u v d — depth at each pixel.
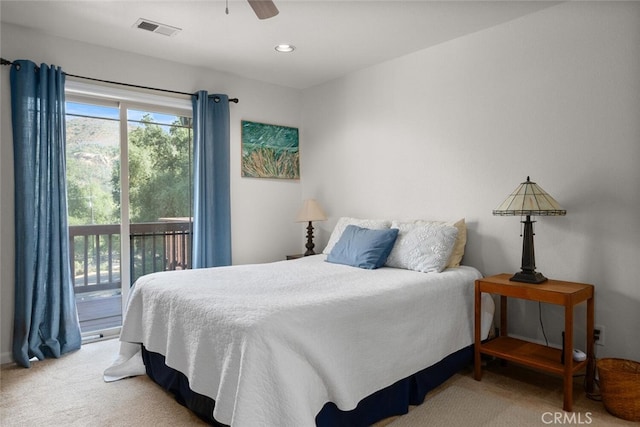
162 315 2.35
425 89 3.40
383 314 2.14
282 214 4.47
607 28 2.45
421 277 2.59
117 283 3.63
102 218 3.49
